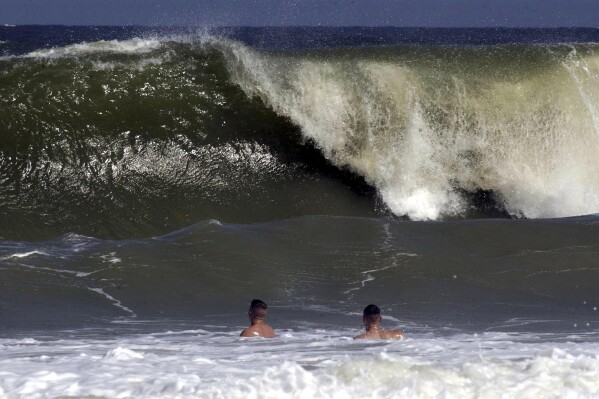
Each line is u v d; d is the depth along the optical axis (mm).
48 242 39875
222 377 15398
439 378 14852
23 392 14273
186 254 38156
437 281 36344
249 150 56188
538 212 57625
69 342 23609
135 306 32500
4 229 49219
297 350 20141
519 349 19594
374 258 38688
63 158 53562
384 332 26109
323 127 57406
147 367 16484
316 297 34312
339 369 15312
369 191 56625
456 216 56844
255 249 39062
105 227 51094
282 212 54656
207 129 56469
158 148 55156
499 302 33938
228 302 33562
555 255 39438
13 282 33938
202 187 54531
